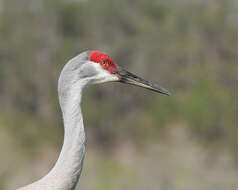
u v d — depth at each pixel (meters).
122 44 30.06
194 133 25.98
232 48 30.72
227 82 29.45
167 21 31.05
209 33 30.92
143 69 29.91
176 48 29.81
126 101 29.28
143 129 27.77
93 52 6.99
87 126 28.59
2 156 20.34
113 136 28.55
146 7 31.58
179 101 27.61
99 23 30.81
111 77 7.17
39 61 29.88
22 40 29.72
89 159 24.41
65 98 6.54
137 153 26.44
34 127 26.14
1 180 18.69
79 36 31.06
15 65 29.61
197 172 19.14
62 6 30.52
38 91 29.39
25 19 30.80
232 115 26.83
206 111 26.39
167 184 18.83
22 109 29.06
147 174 19.28
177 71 29.62
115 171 20.86
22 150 22.80
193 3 31.77
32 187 6.11
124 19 30.92
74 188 6.33
